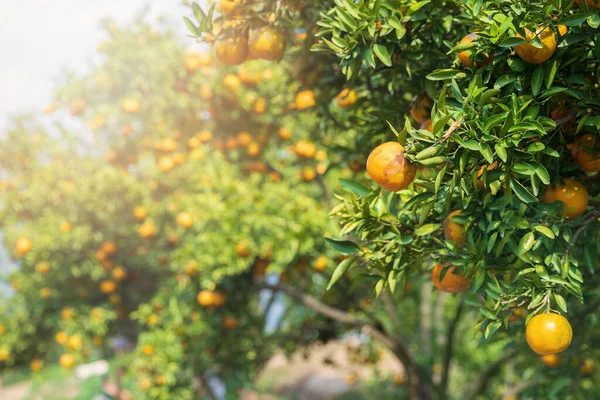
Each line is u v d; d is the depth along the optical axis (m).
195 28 1.85
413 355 3.76
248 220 3.05
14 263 4.28
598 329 2.33
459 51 1.63
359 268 1.81
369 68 1.90
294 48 2.03
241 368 3.80
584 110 1.66
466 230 1.69
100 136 3.98
